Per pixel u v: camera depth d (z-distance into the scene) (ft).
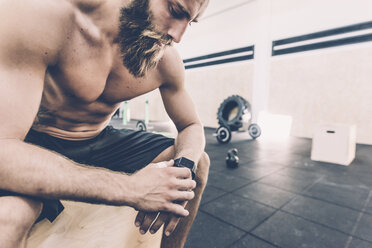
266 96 15.46
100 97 2.03
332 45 12.75
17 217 1.14
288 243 3.47
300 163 8.14
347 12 12.11
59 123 2.08
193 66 19.89
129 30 1.67
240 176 6.66
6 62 1.25
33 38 1.32
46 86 1.80
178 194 1.55
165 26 1.69
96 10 1.63
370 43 11.60
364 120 12.07
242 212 4.45
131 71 1.86
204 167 2.33
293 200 5.02
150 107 23.53
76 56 1.60
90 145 2.28
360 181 6.27
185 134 2.46
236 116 14.38
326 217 4.27
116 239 1.87
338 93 12.77
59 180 1.22
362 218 4.25
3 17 1.25
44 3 1.38
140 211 1.61
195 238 3.57
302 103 14.05
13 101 1.25
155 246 2.24
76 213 1.69
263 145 11.59
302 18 13.61
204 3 1.69
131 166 2.26
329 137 8.22
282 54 14.62
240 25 16.34
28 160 1.20
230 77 17.30
